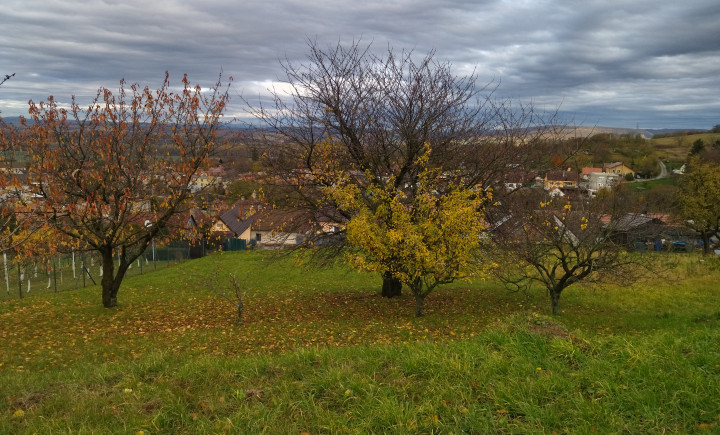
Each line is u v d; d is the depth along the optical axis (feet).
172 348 35.76
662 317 46.34
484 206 51.11
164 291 71.05
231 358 24.63
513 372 19.93
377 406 17.28
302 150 54.54
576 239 47.62
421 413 16.92
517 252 46.88
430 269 41.14
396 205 42.32
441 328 41.04
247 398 18.79
